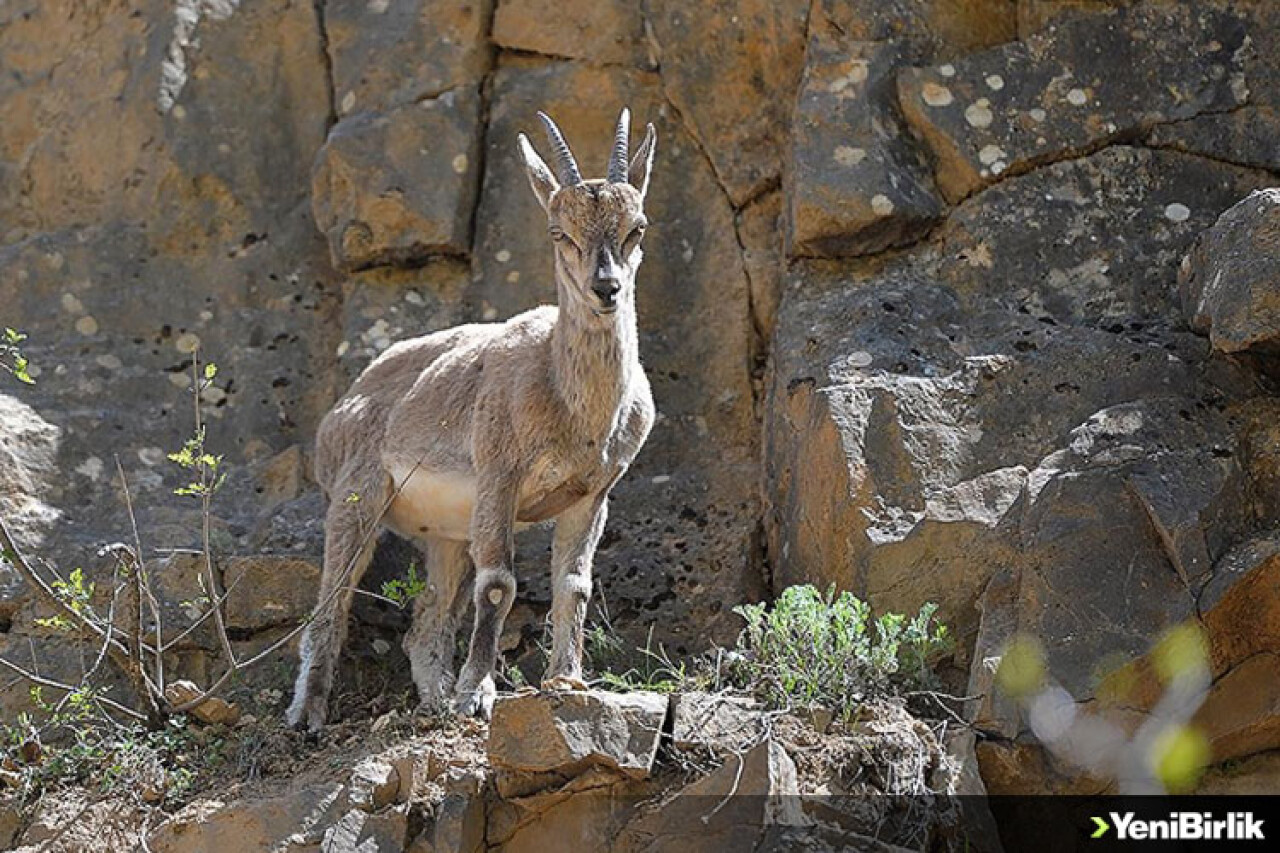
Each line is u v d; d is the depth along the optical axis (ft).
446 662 39.06
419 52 49.44
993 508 37.55
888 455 38.68
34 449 43.68
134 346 47.24
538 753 32.12
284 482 44.91
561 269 35.55
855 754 32.63
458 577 39.75
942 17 46.83
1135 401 38.65
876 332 41.37
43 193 49.67
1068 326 41.42
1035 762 34.14
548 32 49.42
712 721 32.94
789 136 46.57
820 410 39.52
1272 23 44.83
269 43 50.70
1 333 46.73
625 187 35.12
